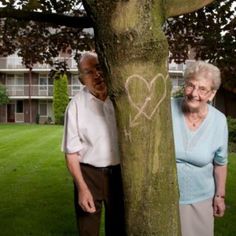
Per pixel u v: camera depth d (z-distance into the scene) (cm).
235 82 569
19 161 1109
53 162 1074
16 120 4012
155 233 190
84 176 243
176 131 244
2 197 659
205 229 254
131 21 174
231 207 573
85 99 237
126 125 185
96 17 179
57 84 3666
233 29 553
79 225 251
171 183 192
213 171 263
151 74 180
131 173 188
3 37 552
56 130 2491
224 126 252
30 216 541
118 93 183
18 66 3844
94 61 233
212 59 565
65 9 516
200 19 557
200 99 235
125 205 195
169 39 591
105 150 238
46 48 595
